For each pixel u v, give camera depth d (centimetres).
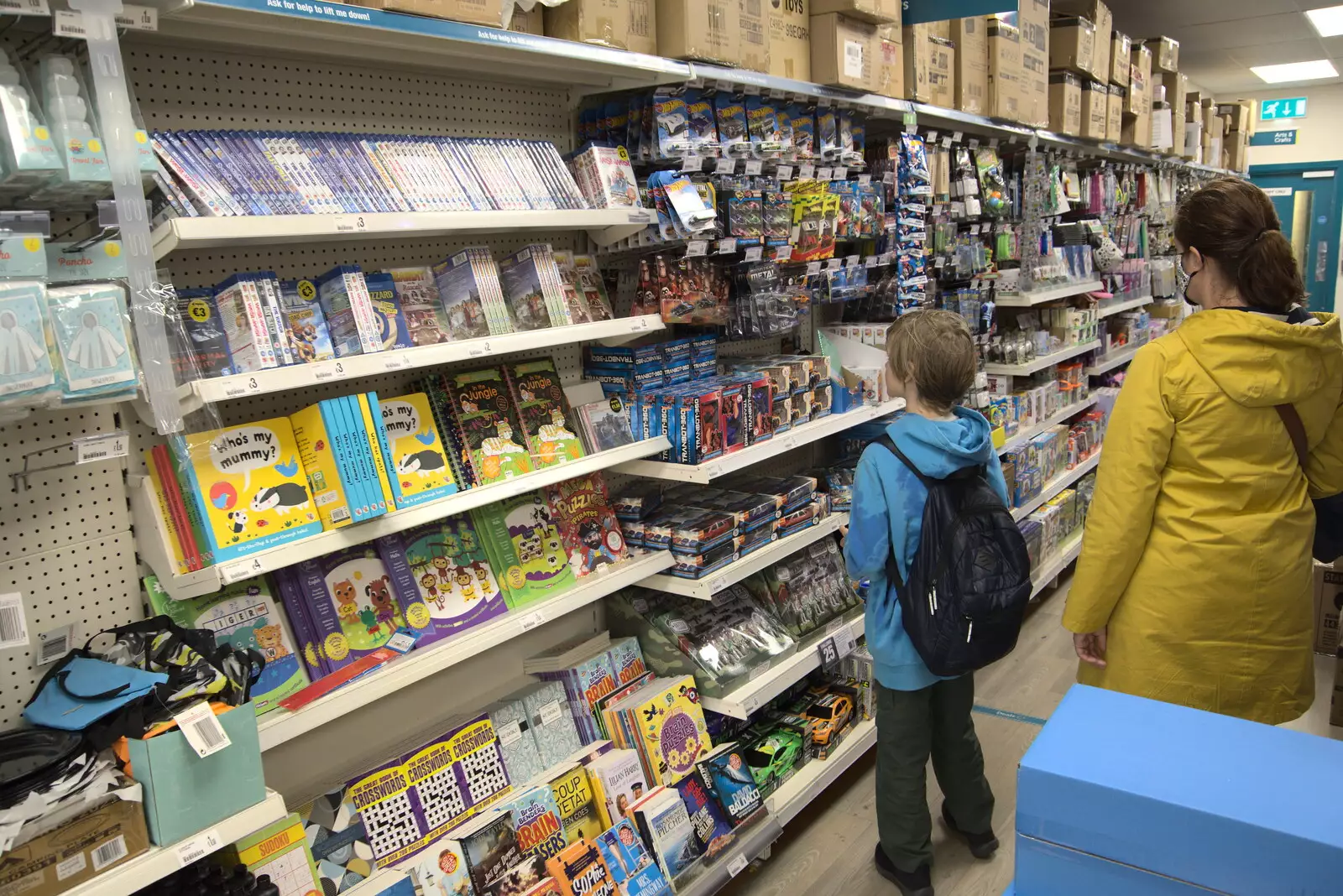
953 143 378
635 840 214
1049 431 488
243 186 155
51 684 136
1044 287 453
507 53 184
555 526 226
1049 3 430
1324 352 185
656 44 223
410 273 195
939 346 217
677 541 242
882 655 230
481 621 200
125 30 145
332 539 164
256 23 148
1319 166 1003
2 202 134
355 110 196
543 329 203
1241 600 188
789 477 302
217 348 159
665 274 238
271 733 153
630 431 245
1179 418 190
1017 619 216
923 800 238
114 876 116
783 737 277
